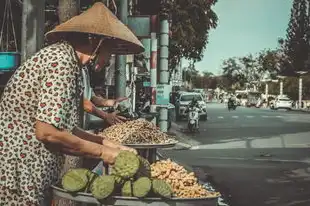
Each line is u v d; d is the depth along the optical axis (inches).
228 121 1429.6
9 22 381.7
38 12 238.2
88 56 127.0
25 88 117.6
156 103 513.0
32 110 118.2
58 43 122.7
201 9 1243.8
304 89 3289.9
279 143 802.2
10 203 119.1
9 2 347.3
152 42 528.4
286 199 376.8
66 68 117.0
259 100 3444.9
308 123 1374.3
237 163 563.2
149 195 122.6
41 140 116.0
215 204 130.5
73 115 119.9
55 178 125.1
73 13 202.4
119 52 146.3
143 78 992.2
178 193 132.7
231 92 5723.4
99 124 294.8
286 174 491.2
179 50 1295.5
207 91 5964.6
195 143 780.6
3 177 118.3
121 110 354.9
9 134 118.4
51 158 121.0
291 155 647.1
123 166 124.0
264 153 664.4
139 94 1043.9
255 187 421.7
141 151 222.8
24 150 118.3
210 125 1241.4
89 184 125.0
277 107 2741.1
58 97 115.0
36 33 237.5
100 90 545.0
